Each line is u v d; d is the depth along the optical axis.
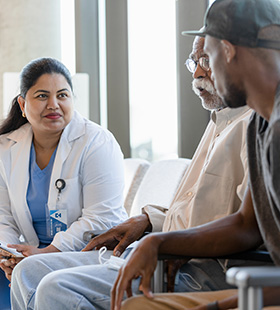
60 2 4.75
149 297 1.53
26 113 2.60
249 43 1.52
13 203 2.66
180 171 2.81
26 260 2.14
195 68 2.22
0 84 4.73
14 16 4.71
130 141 4.46
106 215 2.55
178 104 4.00
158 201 2.76
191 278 1.90
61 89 2.57
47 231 2.61
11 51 4.71
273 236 1.55
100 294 1.80
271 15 1.55
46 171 2.64
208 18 1.61
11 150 2.67
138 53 4.40
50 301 1.80
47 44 4.72
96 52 4.67
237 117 2.10
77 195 2.60
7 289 2.63
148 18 4.32
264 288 1.32
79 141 2.61
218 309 1.42
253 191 1.60
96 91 4.66
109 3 4.48
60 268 2.11
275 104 1.48
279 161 1.36
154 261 1.59
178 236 1.65
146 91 4.35
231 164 2.00
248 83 1.55
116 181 2.60
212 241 1.67
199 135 3.95
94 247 2.20
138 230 2.18
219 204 1.99
